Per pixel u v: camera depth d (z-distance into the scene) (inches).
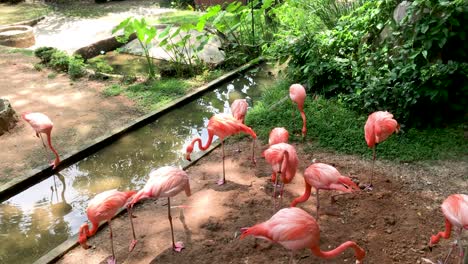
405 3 241.9
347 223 152.4
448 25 219.0
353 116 225.5
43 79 294.0
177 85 280.2
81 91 273.7
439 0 217.0
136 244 145.7
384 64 239.6
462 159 187.2
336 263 134.5
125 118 238.1
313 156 195.6
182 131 231.9
